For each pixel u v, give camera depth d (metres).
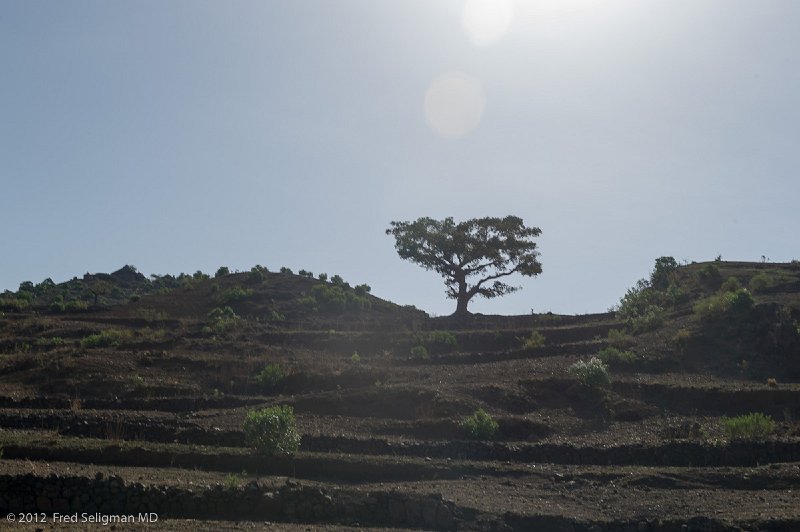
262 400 32.84
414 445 25.70
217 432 25.88
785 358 35.53
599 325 46.38
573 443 26.56
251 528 18.00
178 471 22.16
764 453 24.91
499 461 25.09
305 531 18.00
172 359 38.88
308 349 45.69
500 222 58.78
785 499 20.92
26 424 27.50
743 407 30.56
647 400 31.73
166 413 30.50
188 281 74.38
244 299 60.94
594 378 32.44
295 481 21.19
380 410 30.70
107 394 34.03
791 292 44.38
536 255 58.94
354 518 19.39
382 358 42.00
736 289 44.00
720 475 22.84
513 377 34.44
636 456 25.34
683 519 18.80
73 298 79.12
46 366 36.84
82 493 19.27
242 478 21.62
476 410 30.27
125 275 97.44
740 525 18.52
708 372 35.31
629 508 20.27
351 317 58.38
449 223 59.91
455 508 19.56
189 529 17.56
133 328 53.28
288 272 76.06
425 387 32.06
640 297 49.22
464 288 59.09
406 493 19.73
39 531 16.66
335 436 26.02
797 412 29.72
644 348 38.16
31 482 19.30
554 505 20.52
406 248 59.00
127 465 22.86
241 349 43.28
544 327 49.62
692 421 29.47
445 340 45.75
